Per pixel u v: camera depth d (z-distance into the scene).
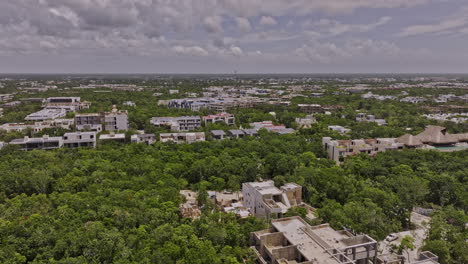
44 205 90.81
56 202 92.69
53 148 156.38
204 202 98.88
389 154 142.50
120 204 89.62
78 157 138.75
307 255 62.88
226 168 122.69
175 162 132.38
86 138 165.25
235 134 187.75
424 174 114.75
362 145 153.25
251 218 87.62
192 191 115.62
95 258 66.31
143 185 105.50
